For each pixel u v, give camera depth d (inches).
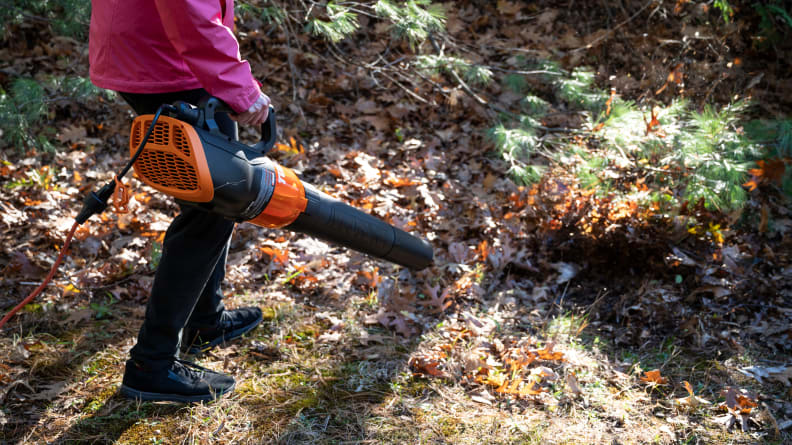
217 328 92.1
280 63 190.4
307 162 152.5
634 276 113.0
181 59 67.8
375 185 141.1
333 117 175.3
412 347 94.7
